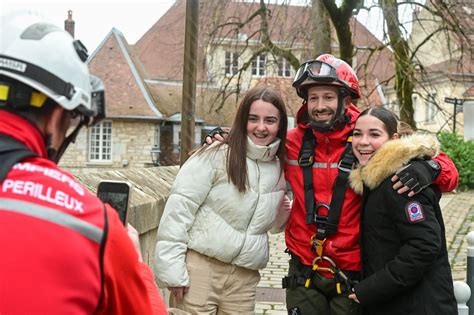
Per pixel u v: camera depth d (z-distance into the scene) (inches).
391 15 539.8
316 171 132.6
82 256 51.6
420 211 116.1
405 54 561.3
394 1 539.8
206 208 132.9
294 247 136.6
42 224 50.9
